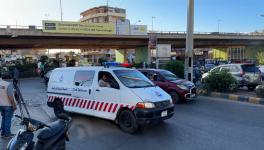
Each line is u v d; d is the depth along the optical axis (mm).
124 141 6664
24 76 33562
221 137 6914
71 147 6254
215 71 15109
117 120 7664
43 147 4340
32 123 4477
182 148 6113
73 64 34312
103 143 6531
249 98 12266
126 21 46031
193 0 16156
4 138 6805
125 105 7383
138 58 55250
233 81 14641
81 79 8852
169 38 50281
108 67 8570
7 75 7125
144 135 7129
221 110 10344
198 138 6840
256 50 64188
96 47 56469
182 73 18859
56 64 34500
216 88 14672
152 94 7484
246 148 6094
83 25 42250
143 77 8484
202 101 12555
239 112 9953
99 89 8125
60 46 52344
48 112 10102
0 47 54188
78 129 7738
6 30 36625
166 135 7113
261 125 8062
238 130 7543
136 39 48156
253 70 15938
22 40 40625
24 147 4320
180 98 11789
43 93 16438
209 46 65875
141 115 7059
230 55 75375
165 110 7445
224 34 56250
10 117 6910
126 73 8242
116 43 47844
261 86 12547
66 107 9148
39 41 41969
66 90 9195
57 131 4570
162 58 23734
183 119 8867
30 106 11602
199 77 18531
